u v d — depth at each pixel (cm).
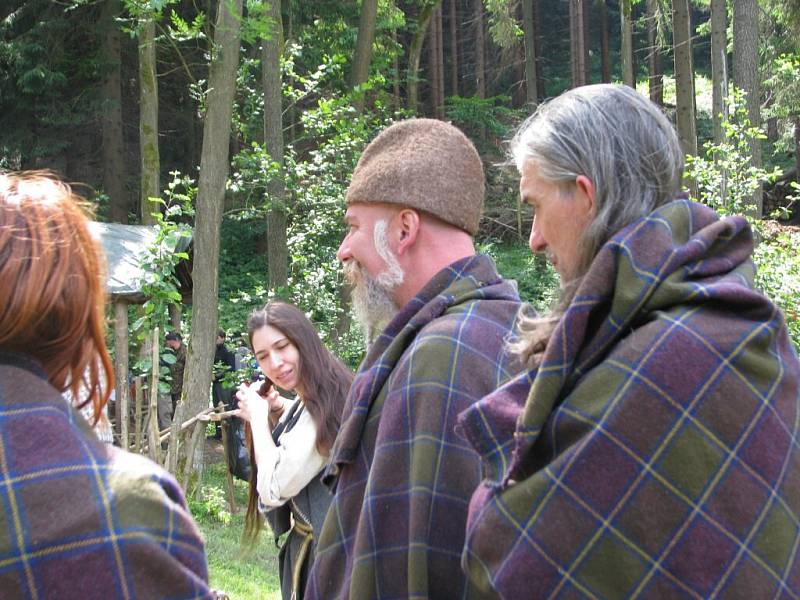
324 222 989
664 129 118
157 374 641
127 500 91
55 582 85
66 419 94
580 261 118
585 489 102
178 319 1057
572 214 120
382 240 167
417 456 142
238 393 270
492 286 164
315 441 232
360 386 161
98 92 1670
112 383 108
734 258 112
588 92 121
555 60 3158
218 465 995
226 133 855
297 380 244
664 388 101
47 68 1559
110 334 809
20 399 93
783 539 99
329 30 1750
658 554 99
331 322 955
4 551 84
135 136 1947
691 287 104
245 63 1100
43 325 98
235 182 977
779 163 2400
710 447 99
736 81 1141
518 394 118
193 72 1848
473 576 114
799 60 1563
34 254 97
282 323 247
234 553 561
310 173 1030
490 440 115
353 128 1024
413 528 139
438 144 168
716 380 101
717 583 98
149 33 1148
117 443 674
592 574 101
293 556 239
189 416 822
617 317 106
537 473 106
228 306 1288
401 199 164
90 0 1520
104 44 1628
